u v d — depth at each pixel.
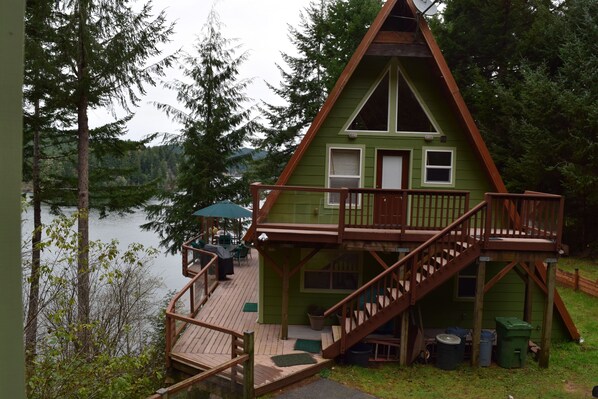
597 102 18.19
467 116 10.97
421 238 10.15
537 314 11.58
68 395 6.49
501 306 11.81
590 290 15.48
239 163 24.30
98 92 13.73
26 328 7.29
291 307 11.67
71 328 7.23
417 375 9.13
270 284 11.59
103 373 6.76
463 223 9.46
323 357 9.34
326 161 11.59
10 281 1.05
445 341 9.44
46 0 12.32
